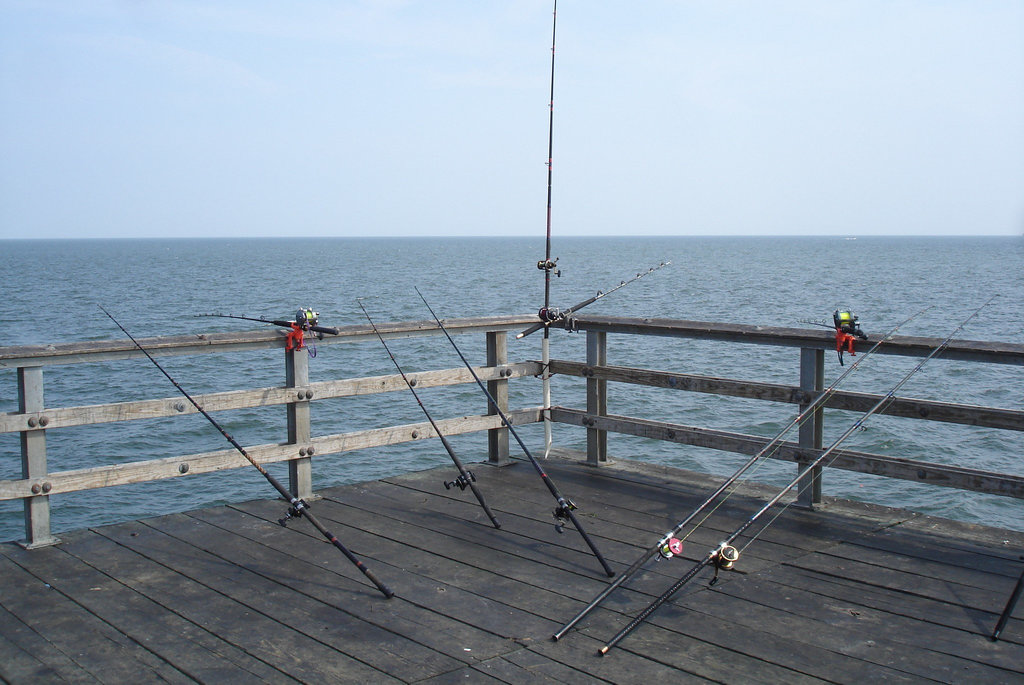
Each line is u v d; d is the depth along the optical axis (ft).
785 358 69.10
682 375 17.92
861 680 10.24
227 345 16.22
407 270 259.19
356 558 13.05
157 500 36.52
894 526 15.62
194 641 11.46
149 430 47.34
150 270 265.34
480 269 264.72
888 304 124.16
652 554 12.64
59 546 15.11
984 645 11.10
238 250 610.24
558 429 45.88
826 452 15.07
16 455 41.78
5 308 126.93
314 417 50.26
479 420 19.53
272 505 17.51
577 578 13.51
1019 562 13.87
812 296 141.49
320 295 153.28
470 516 16.58
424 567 14.02
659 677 10.37
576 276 216.33
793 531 15.43
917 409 14.82
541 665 10.71
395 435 18.34
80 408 14.87
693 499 17.44
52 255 472.44
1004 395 53.67
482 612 12.30
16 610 12.47
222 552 14.78
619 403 52.95
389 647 11.24
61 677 10.50
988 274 211.41
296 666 10.73
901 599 12.56
